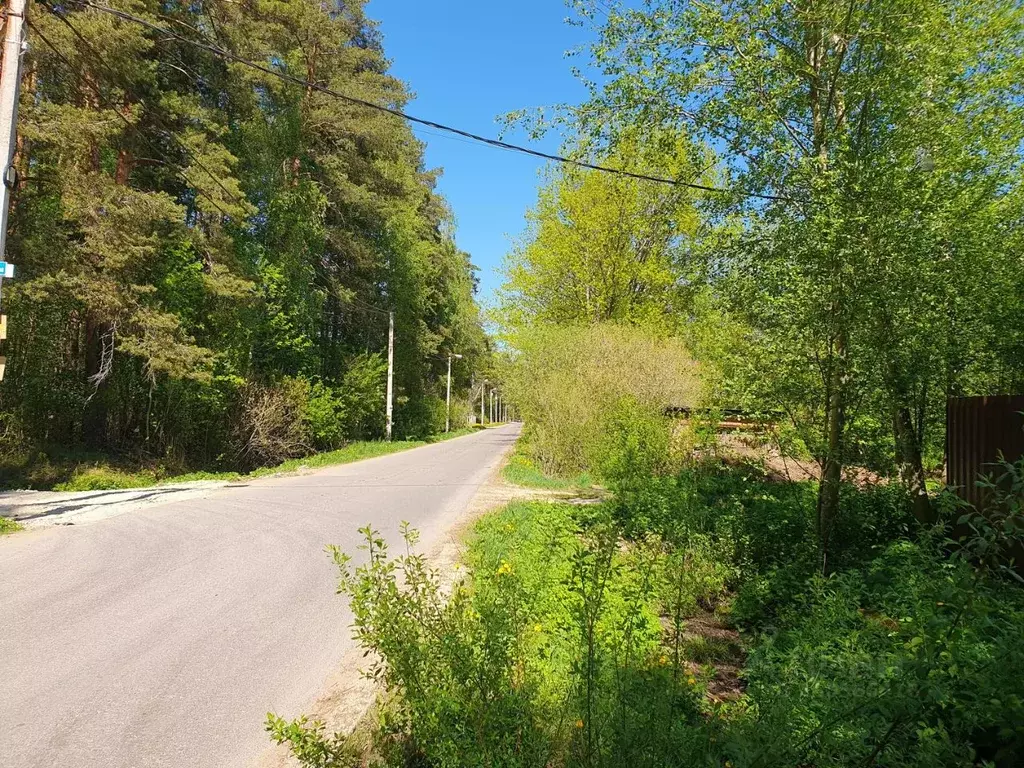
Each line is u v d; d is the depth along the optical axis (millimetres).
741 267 7613
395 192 33281
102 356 18062
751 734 2842
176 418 21234
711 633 5512
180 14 19109
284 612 5836
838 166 6703
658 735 2771
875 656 3439
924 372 6520
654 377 16516
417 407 46312
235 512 11164
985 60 8195
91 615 5664
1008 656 2652
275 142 24016
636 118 9266
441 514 11109
